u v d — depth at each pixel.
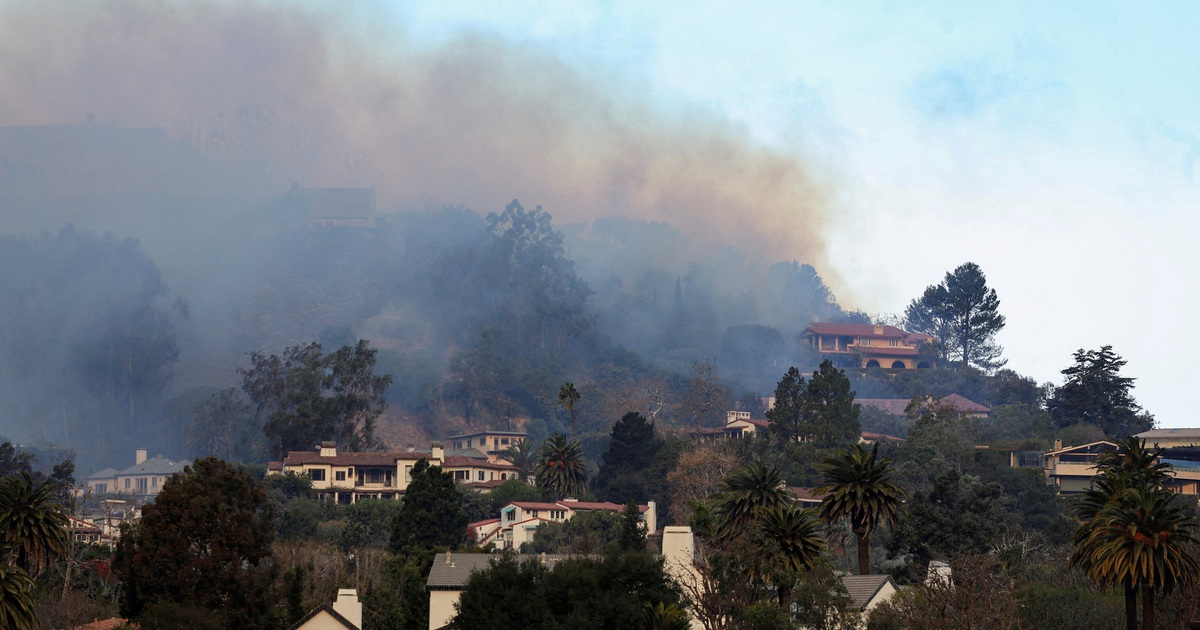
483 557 104.12
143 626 97.00
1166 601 108.50
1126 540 99.25
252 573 106.12
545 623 84.69
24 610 83.19
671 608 88.19
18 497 97.50
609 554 91.50
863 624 94.75
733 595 89.25
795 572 94.94
